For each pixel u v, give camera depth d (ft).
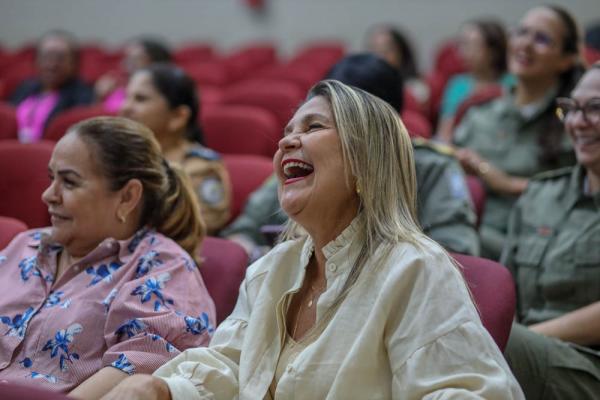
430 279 4.21
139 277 5.46
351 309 4.34
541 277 7.06
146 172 5.71
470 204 7.59
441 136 15.31
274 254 5.01
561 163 9.82
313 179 4.50
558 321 6.41
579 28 10.15
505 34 16.43
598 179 7.03
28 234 6.12
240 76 21.43
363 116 4.52
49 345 5.28
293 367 4.32
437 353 4.04
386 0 28.19
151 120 9.09
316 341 4.35
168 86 9.11
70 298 5.46
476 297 5.22
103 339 5.28
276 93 15.05
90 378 4.90
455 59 23.21
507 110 10.42
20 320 5.48
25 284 5.71
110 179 5.58
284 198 4.55
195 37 31.07
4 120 13.29
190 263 5.60
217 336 4.98
